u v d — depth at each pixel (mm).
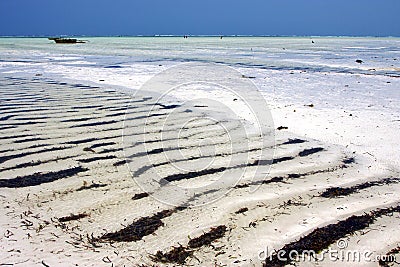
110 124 6898
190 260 2930
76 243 3127
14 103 8680
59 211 3662
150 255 2984
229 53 33688
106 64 20938
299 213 3678
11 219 3490
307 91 11750
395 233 3322
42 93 10250
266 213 3672
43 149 5445
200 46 51719
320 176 4676
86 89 11195
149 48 44562
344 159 5344
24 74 15195
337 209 3770
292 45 59750
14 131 6301
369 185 4426
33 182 4328
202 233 3305
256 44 63031
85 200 3908
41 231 3297
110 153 5344
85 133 6281
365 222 3514
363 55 33250
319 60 26078
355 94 11234
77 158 5121
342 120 7762
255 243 3162
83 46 50906
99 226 3402
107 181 4398
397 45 66000
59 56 28016
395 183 4508
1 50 36406
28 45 53531
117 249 3055
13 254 2951
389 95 11070
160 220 3525
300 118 7863
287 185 4371
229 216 3605
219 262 2908
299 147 5836
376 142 6219
